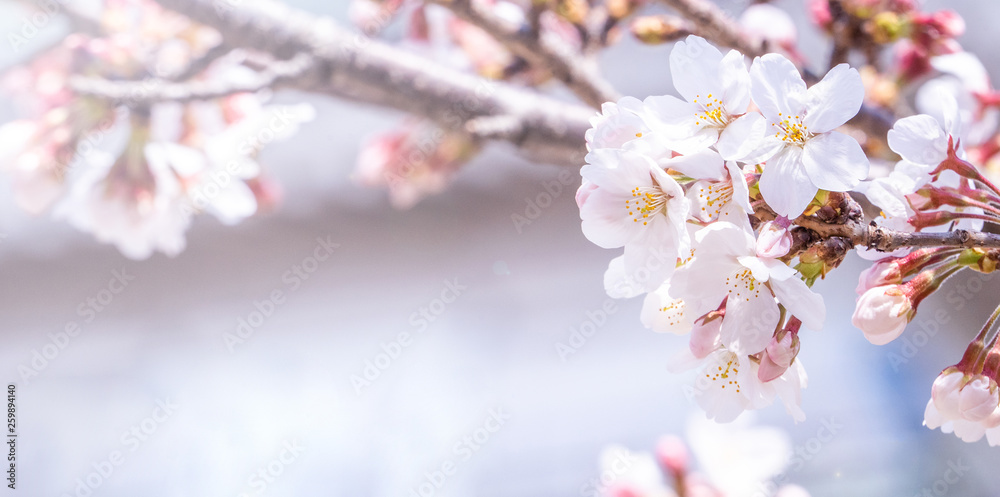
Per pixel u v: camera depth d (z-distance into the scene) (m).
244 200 1.09
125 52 0.99
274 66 0.98
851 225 0.72
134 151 1.00
